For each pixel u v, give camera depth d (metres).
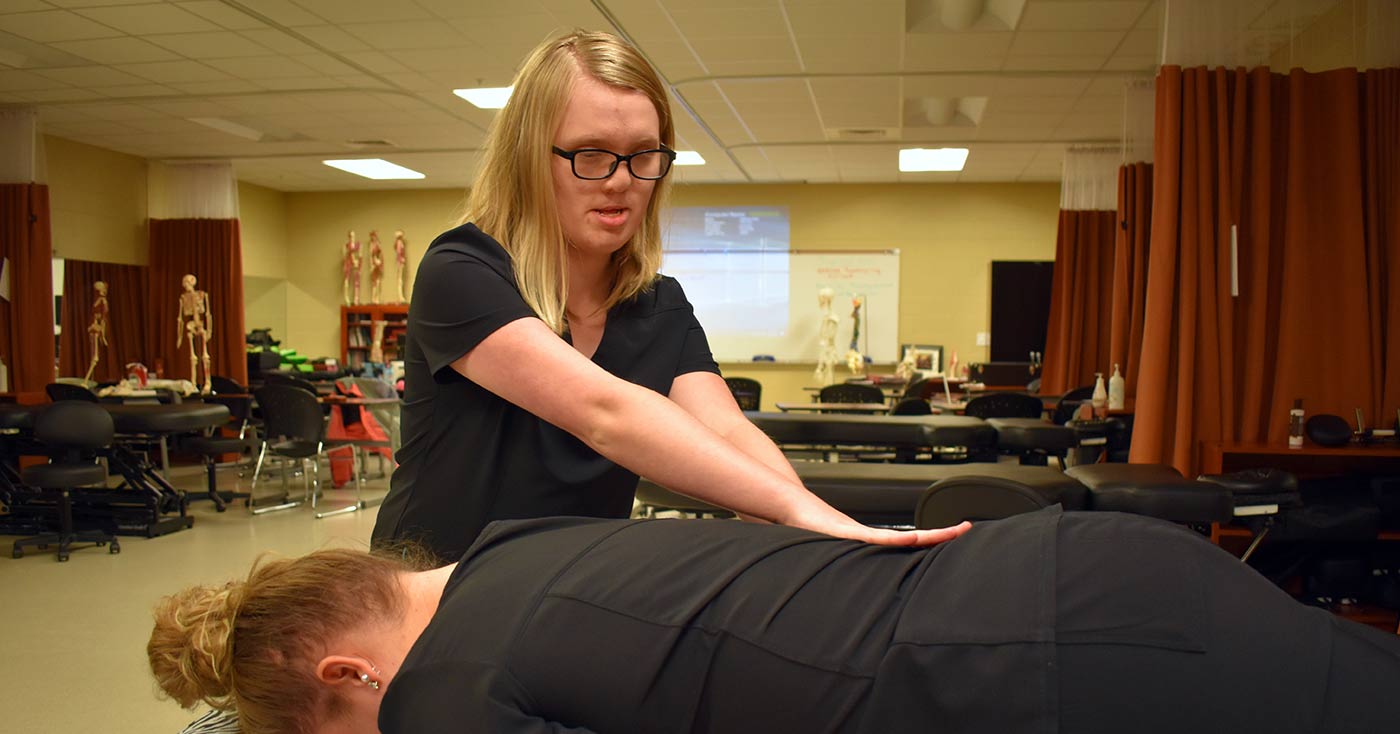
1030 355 11.38
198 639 0.98
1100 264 9.86
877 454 5.68
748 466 1.00
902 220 12.49
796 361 12.67
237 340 10.91
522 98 1.09
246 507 7.21
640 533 0.91
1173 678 0.70
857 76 7.52
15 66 7.32
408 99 8.31
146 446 7.23
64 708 3.38
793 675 0.77
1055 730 0.70
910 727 0.74
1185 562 0.76
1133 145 7.05
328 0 5.89
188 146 10.28
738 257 12.73
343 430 7.69
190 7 6.06
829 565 0.84
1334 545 4.01
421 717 0.84
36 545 5.85
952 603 0.77
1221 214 4.64
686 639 0.81
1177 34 4.75
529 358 1.03
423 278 1.09
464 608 0.87
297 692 0.96
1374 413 4.52
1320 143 4.62
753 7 5.96
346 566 1.00
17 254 8.61
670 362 1.26
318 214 13.42
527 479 1.14
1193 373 4.67
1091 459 5.16
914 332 12.50
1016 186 12.28
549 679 0.81
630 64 1.08
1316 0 5.69
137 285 10.97
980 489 2.23
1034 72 7.36
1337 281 4.57
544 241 1.10
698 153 10.64
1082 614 0.74
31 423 6.10
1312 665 0.70
